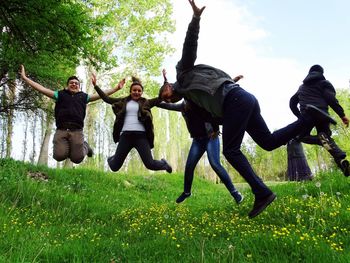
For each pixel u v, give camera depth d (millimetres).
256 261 3307
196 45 4008
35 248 3852
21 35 10883
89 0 12469
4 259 3379
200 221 5898
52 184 10125
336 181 6797
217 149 5820
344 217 4457
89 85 25234
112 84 25328
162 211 7719
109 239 4395
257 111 4102
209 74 4066
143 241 4387
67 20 10352
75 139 6148
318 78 5801
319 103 5668
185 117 5551
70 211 6906
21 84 16375
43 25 10461
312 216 4637
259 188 3842
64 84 16531
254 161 52906
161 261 3449
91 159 32062
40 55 11633
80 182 11820
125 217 6852
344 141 22344
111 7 22812
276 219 5031
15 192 7215
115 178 15883
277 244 3598
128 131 5648
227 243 3871
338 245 3547
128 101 5816
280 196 6930
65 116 6152
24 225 5254
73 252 3736
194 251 3648
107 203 8961
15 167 10930
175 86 4359
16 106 17594
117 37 24234
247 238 3916
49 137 23094
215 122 5312
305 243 3523
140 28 24891
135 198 12219
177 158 47906
